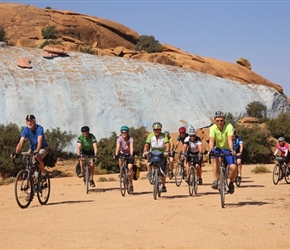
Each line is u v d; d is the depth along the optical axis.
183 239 7.55
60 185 21.08
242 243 7.32
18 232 8.22
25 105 62.62
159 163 13.53
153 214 10.15
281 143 19.91
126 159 14.86
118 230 8.30
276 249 7.03
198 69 94.25
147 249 6.91
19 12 105.31
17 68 68.12
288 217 9.72
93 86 68.12
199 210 10.70
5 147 39.38
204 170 35.22
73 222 9.20
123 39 110.06
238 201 12.52
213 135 11.16
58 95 65.19
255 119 67.62
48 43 93.81
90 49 91.31
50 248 6.97
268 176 24.97
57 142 54.56
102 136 62.56
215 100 73.94
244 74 95.38
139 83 71.19
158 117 67.12
